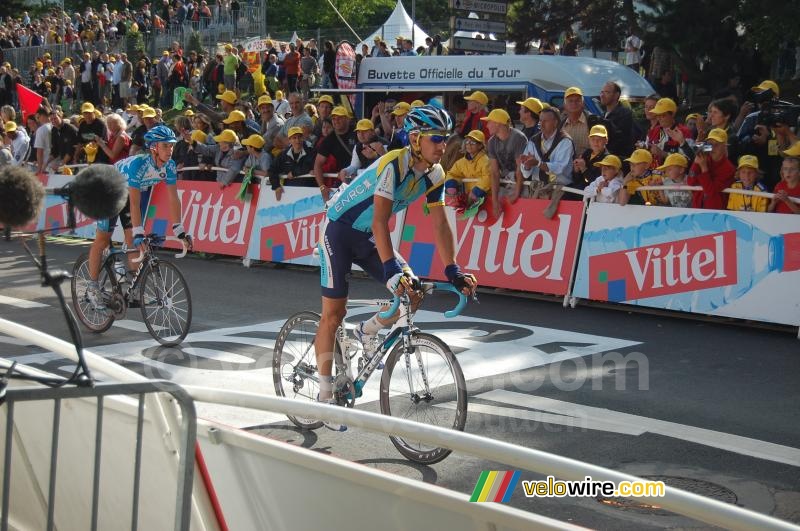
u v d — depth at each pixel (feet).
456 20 48.96
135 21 96.73
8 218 4.73
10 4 134.21
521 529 5.17
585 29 53.16
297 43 63.98
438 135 11.90
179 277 19.51
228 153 32.89
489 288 26.43
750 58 42.63
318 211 29.73
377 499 5.92
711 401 15.61
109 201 5.19
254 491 6.68
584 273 23.97
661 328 21.54
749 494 11.48
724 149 21.98
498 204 25.61
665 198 23.08
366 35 81.61
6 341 20.15
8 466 5.90
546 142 25.21
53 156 40.78
